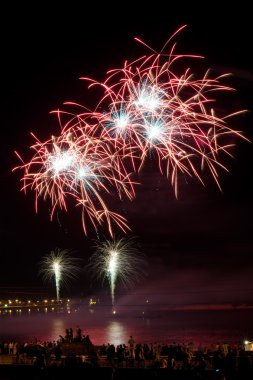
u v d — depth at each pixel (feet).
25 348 119.96
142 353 105.19
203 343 290.56
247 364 88.12
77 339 124.67
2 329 475.31
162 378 95.20
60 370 102.83
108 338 342.85
